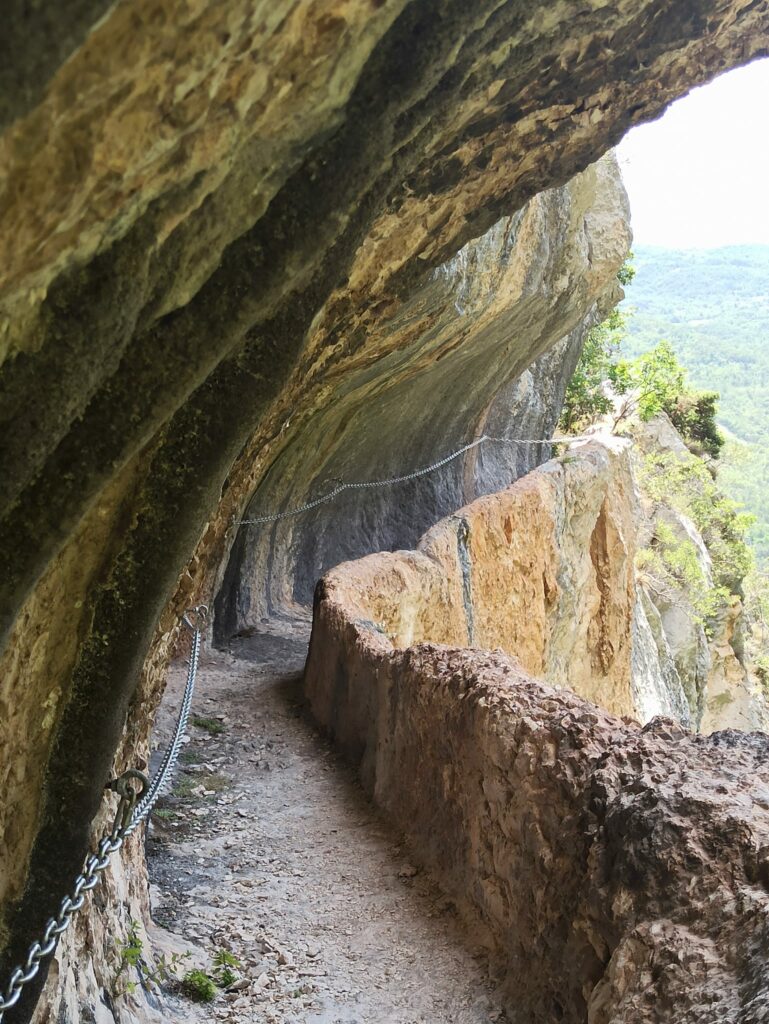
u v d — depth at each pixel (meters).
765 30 4.75
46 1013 3.27
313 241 2.51
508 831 5.22
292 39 2.01
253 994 5.05
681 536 33.22
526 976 4.85
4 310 1.89
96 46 1.56
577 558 20.52
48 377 2.07
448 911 5.82
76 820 3.07
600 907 4.18
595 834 4.44
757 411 105.94
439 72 2.57
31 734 2.93
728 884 3.75
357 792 8.05
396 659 7.50
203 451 2.87
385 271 5.59
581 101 4.57
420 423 17.50
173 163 1.98
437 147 4.18
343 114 2.44
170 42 1.67
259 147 2.27
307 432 12.41
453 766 6.12
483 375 17.58
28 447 2.13
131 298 2.11
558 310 16.69
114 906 4.50
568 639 20.16
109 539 2.89
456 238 5.65
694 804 4.07
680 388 36.66
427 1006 4.93
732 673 34.00
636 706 24.95
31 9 1.38
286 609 15.84
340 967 5.33
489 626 16.50
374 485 16.64
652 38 4.26
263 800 7.99
